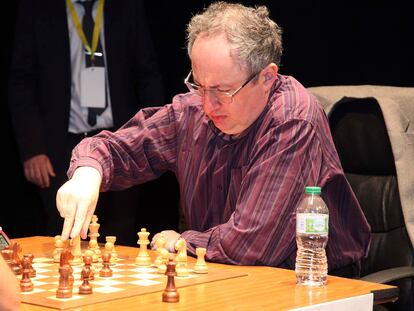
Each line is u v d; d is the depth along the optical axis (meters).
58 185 4.66
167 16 5.71
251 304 2.09
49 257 2.77
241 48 2.58
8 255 2.46
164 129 3.10
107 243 2.76
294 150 2.70
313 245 2.38
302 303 2.12
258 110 2.75
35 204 6.16
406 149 3.24
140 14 4.79
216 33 2.60
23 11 4.66
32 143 4.63
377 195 3.35
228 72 2.58
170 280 2.11
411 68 4.75
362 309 2.24
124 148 3.09
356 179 3.42
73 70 4.65
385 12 4.82
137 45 4.79
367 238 2.96
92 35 4.65
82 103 4.62
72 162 2.97
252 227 2.66
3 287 1.70
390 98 3.33
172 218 6.03
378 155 3.36
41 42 4.61
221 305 2.07
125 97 4.70
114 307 2.02
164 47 5.75
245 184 2.72
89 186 2.75
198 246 2.77
